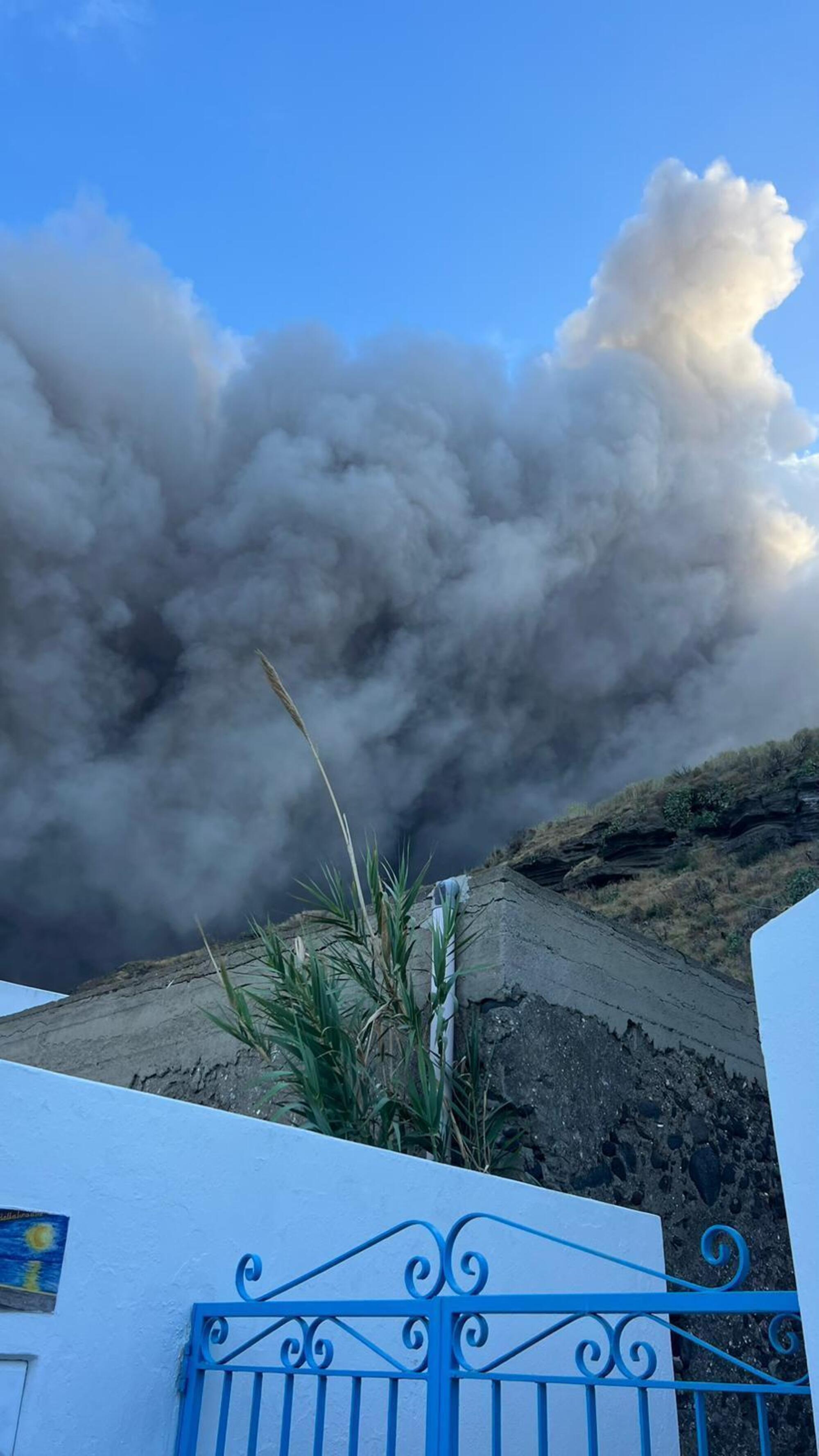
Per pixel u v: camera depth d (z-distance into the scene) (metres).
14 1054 7.98
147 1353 2.82
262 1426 2.99
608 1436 3.97
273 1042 5.41
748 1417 5.72
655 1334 4.37
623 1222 4.40
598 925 6.55
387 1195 3.56
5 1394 2.52
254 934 7.00
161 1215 2.95
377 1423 3.24
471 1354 3.54
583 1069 5.95
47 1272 2.67
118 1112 2.94
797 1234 1.78
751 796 37.06
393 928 5.53
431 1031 5.66
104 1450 2.66
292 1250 3.22
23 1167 2.71
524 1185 4.04
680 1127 6.41
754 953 2.01
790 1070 1.87
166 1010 7.17
